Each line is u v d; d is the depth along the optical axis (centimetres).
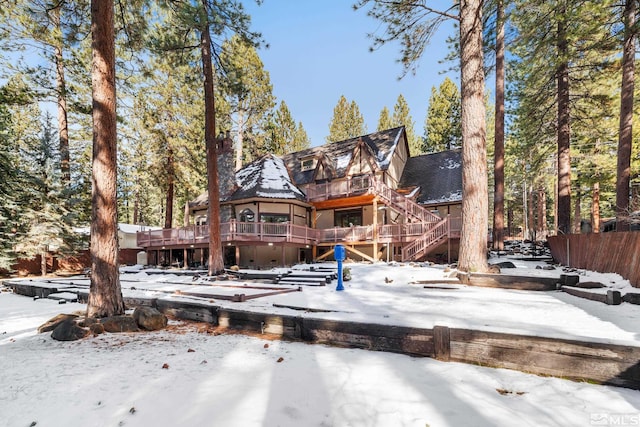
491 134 3362
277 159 2381
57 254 1767
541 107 1631
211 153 1283
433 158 2345
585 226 2550
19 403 273
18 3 1088
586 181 1859
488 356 346
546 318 444
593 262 785
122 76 1541
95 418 247
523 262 1152
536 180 2619
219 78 1391
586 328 376
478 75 927
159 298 692
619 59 1301
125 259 2527
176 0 1010
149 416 249
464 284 841
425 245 1545
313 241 1920
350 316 464
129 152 2309
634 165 1655
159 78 2070
